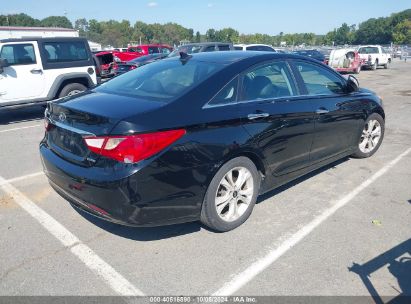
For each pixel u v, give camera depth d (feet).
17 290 8.92
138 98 10.79
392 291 9.02
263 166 12.05
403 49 170.81
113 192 9.20
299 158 13.57
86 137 9.64
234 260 10.15
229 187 11.22
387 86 52.39
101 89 12.57
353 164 17.84
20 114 31.81
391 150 20.26
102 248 10.65
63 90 29.84
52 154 11.15
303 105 13.24
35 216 12.51
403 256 10.43
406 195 14.39
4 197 14.01
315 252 10.55
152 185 9.40
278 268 9.83
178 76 11.74
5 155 19.25
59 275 9.48
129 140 9.07
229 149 10.64
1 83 26.43
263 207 13.23
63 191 10.73
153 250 10.57
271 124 11.88
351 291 9.01
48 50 28.55
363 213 12.89
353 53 76.33
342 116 15.35
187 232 11.53
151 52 78.54
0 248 10.59
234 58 12.40
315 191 14.66
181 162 9.75
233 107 11.04
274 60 12.93
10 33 97.19
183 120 9.86
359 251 10.62
